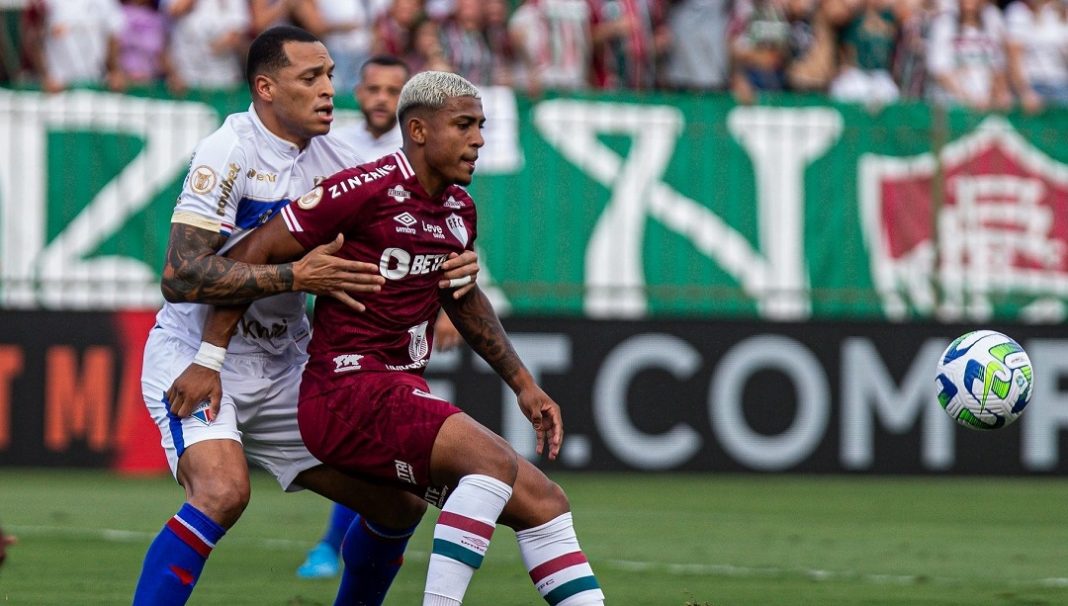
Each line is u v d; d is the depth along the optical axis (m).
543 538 17.03
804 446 44.84
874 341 44.91
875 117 44.56
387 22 46.09
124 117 41.97
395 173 17.39
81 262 42.03
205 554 16.81
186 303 17.28
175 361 17.89
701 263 44.22
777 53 49.00
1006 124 45.00
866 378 44.91
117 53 46.06
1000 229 45.03
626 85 47.88
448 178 17.41
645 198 43.88
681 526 33.91
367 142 26.14
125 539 29.92
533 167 43.44
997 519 36.28
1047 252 45.12
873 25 49.81
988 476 45.22
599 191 43.72
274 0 46.41
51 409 42.19
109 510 34.91
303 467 18.41
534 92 43.38
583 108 43.59
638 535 32.22
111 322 42.25
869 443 45.03
